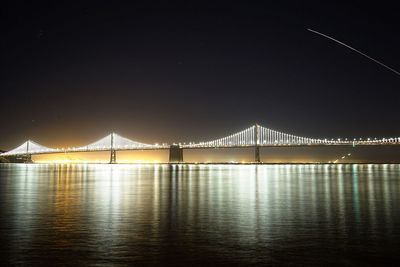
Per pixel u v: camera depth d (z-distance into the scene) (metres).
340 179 78.25
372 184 62.50
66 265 17.34
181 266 17.30
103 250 19.38
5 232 22.94
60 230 23.50
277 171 131.38
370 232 23.05
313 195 43.62
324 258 18.33
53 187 55.59
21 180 73.50
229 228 24.14
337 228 24.16
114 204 35.03
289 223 25.70
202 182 67.88
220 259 18.16
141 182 67.50
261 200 38.31
